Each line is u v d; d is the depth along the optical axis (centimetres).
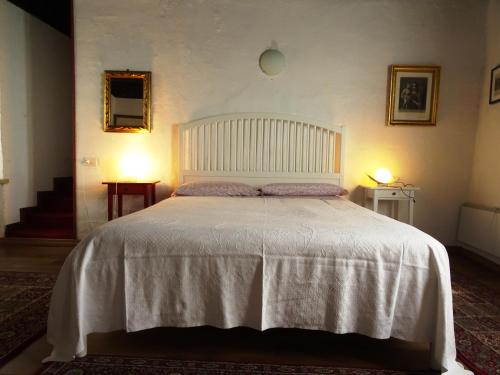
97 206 357
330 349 167
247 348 167
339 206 249
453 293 241
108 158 354
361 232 158
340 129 343
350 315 151
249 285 151
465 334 183
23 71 394
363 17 342
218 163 349
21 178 393
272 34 344
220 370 147
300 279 150
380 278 148
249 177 348
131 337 176
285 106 349
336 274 149
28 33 400
